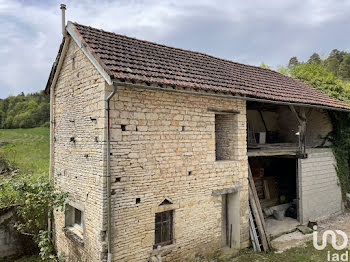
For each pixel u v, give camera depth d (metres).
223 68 9.77
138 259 6.09
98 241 5.81
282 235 9.48
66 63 7.71
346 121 12.38
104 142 5.69
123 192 5.91
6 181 7.52
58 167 7.99
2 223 8.09
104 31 7.89
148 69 6.54
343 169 12.31
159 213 6.68
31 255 8.50
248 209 8.42
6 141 20.88
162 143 6.57
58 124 8.12
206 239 7.37
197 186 7.21
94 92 6.20
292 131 12.64
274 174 13.23
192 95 7.19
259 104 11.50
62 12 7.41
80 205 6.68
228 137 8.43
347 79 32.19
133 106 6.11
